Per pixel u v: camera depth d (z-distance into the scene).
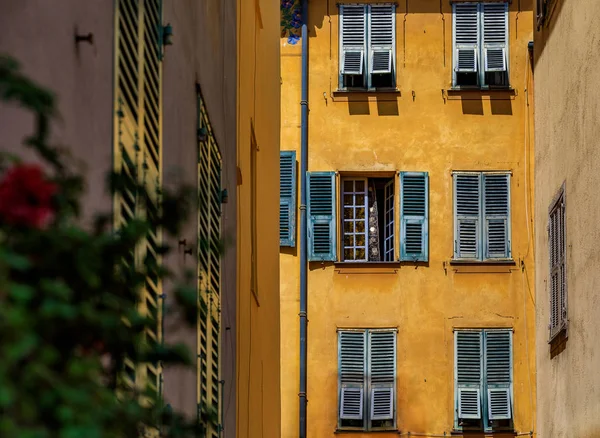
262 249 20.16
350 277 32.75
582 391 17.59
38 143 4.91
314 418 32.38
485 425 32.44
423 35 33.47
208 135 12.20
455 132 33.09
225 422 14.03
